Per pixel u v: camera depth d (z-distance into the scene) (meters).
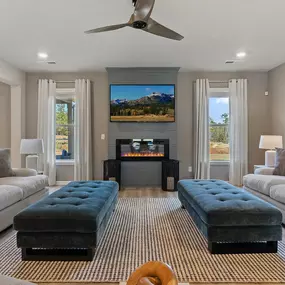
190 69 5.71
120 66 5.49
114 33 3.74
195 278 1.96
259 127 5.93
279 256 2.32
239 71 5.87
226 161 5.93
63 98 5.99
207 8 2.99
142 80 5.67
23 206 3.27
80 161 5.76
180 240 2.68
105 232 2.89
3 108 5.80
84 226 2.19
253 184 3.84
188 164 5.92
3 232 2.93
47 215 2.21
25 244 2.21
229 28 3.55
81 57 4.87
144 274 0.96
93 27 3.53
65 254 2.26
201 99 5.77
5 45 4.23
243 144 5.78
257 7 2.97
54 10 3.05
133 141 5.74
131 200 4.41
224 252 2.37
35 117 5.95
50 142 5.82
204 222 2.46
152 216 3.49
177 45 4.24
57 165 5.96
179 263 2.20
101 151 5.93
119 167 5.45
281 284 1.90
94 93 5.91
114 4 2.91
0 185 3.18
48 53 4.64
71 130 6.12
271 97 5.78
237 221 2.31
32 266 2.14
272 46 4.29
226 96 5.95
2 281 1.11
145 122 5.71
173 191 5.21
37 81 5.92
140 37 3.89
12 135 5.77
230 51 4.54
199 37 3.89
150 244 2.58
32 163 4.96
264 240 2.35
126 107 5.64
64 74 5.91
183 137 5.91
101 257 2.30
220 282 1.92
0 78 5.07
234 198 2.65
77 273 2.04
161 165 5.68
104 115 5.91
